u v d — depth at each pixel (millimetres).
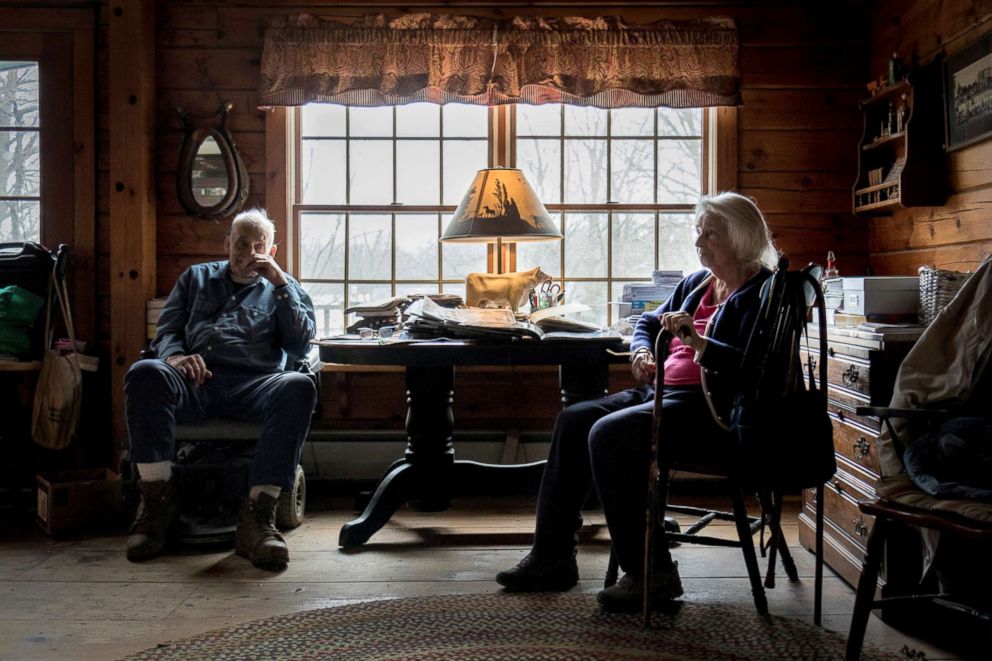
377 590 2852
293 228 4453
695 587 2867
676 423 2553
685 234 4488
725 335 2521
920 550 2547
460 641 2406
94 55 4332
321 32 4254
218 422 3414
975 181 3363
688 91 4262
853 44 4344
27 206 4441
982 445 2152
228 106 4309
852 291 2996
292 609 2676
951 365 2365
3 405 4074
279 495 3270
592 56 4266
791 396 2402
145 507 3246
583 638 2420
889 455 2443
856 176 4355
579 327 3363
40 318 4207
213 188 4289
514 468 3629
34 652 2346
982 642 2408
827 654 2314
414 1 4355
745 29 4344
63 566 3123
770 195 4367
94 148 4348
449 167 4492
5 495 4188
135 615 2631
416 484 3512
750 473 2432
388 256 4504
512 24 4273
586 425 2764
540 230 3793
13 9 4320
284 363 3664
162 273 4375
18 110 4410
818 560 2543
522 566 2846
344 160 4484
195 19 4344
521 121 4469
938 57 3594
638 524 2574
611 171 4477
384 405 4422
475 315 3350
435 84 4242
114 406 4230
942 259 3635
